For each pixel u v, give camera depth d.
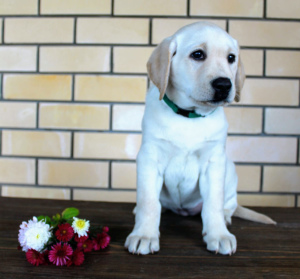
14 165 1.64
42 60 1.59
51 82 1.60
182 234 1.04
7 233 1.01
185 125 0.97
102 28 1.56
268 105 1.57
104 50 1.57
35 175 1.64
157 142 0.98
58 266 0.81
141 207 0.96
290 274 0.79
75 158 1.62
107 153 1.61
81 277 0.76
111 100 1.59
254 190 1.60
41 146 1.63
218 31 0.95
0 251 0.89
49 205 1.33
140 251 0.88
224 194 1.07
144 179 0.99
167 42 0.97
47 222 0.90
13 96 1.61
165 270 0.80
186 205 1.19
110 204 1.37
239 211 1.24
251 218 1.20
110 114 1.59
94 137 1.61
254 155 1.59
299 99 1.56
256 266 0.83
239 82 1.04
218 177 1.01
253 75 1.55
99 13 1.56
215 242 0.90
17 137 1.63
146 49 1.56
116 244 0.95
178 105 0.97
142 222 0.94
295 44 1.54
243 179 1.60
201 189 1.03
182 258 0.87
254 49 1.54
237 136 1.58
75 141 1.61
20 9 1.58
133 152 1.60
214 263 0.84
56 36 1.58
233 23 1.53
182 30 0.98
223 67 0.90
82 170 1.62
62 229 0.85
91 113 1.60
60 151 1.62
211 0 1.53
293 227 1.13
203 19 1.54
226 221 1.14
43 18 1.58
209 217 0.97
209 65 0.90
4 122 1.63
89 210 1.28
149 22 1.54
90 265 0.82
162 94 0.93
